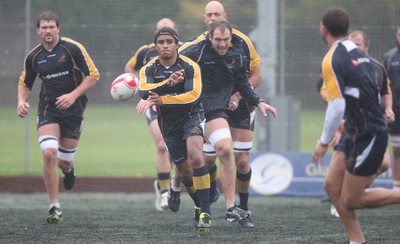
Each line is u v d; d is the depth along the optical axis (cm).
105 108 6397
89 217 3116
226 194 2752
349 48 2034
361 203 2081
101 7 4553
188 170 2681
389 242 2367
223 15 2900
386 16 4431
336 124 1994
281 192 4072
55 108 2969
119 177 4450
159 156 3378
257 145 4353
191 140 2572
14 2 4584
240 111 2886
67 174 3241
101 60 4578
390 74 3622
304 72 4462
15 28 4600
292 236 2514
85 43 4566
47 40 2909
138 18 4541
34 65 2952
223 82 2739
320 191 4050
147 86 2556
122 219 3047
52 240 2423
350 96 2014
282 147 4331
